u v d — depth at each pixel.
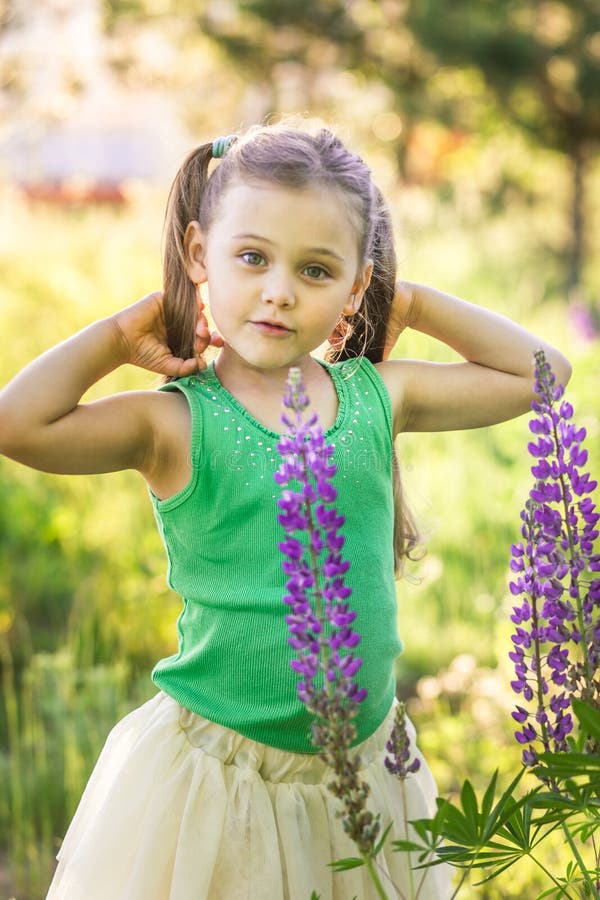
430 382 2.39
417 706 4.36
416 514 2.91
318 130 2.16
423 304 2.45
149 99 15.73
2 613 4.86
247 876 2.10
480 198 15.84
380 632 2.18
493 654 4.64
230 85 14.44
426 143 16.58
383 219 2.37
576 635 1.88
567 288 13.67
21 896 3.42
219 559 2.14
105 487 5.80
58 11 7.62
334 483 2.15
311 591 1.73
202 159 2.24
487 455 5.68
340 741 1.67
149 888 2.10
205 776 2.13
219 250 2.08
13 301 7.34
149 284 7.66
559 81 14.48
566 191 16.16
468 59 13.70
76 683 4.26
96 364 2.19
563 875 2.81
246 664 2.12
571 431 1.86
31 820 3.62
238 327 2.07
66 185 11.84
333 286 2.07
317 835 2.17
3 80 7.41
